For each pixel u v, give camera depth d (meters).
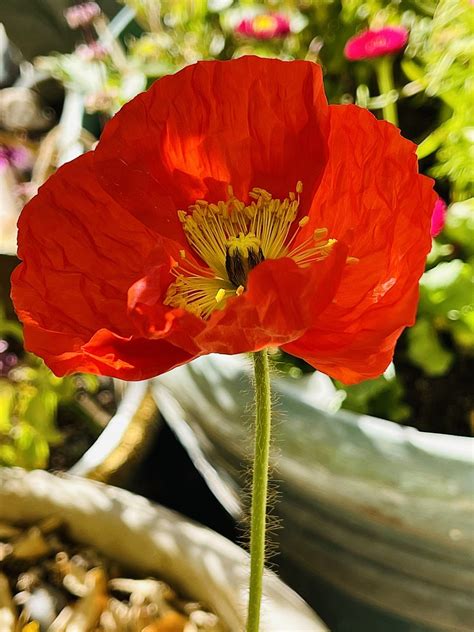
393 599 0.38
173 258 0.24
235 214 0.24
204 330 0.18
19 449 0.46
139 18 0.54
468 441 0.32
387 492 0.33
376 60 0.44
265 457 0.22
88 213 0.23
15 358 0.48
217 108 0.23
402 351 0.43
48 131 0.68
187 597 0.35
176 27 0.50
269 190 0.24
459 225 0.40
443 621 0.38
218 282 0.24
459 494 0.32
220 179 0.24
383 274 0.20
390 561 0.37
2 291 0.47
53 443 0.51
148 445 0.50
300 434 0.34
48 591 0.36
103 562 0.36
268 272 0.18
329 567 0.40
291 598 0.31
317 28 0.49
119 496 0.37
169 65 0.49
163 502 0.54
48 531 0.37
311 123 0.22
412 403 0.41
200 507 0.54
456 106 0.43
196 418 0.41
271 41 0.48
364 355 0.19
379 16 0.47
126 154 0.23
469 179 0.42
